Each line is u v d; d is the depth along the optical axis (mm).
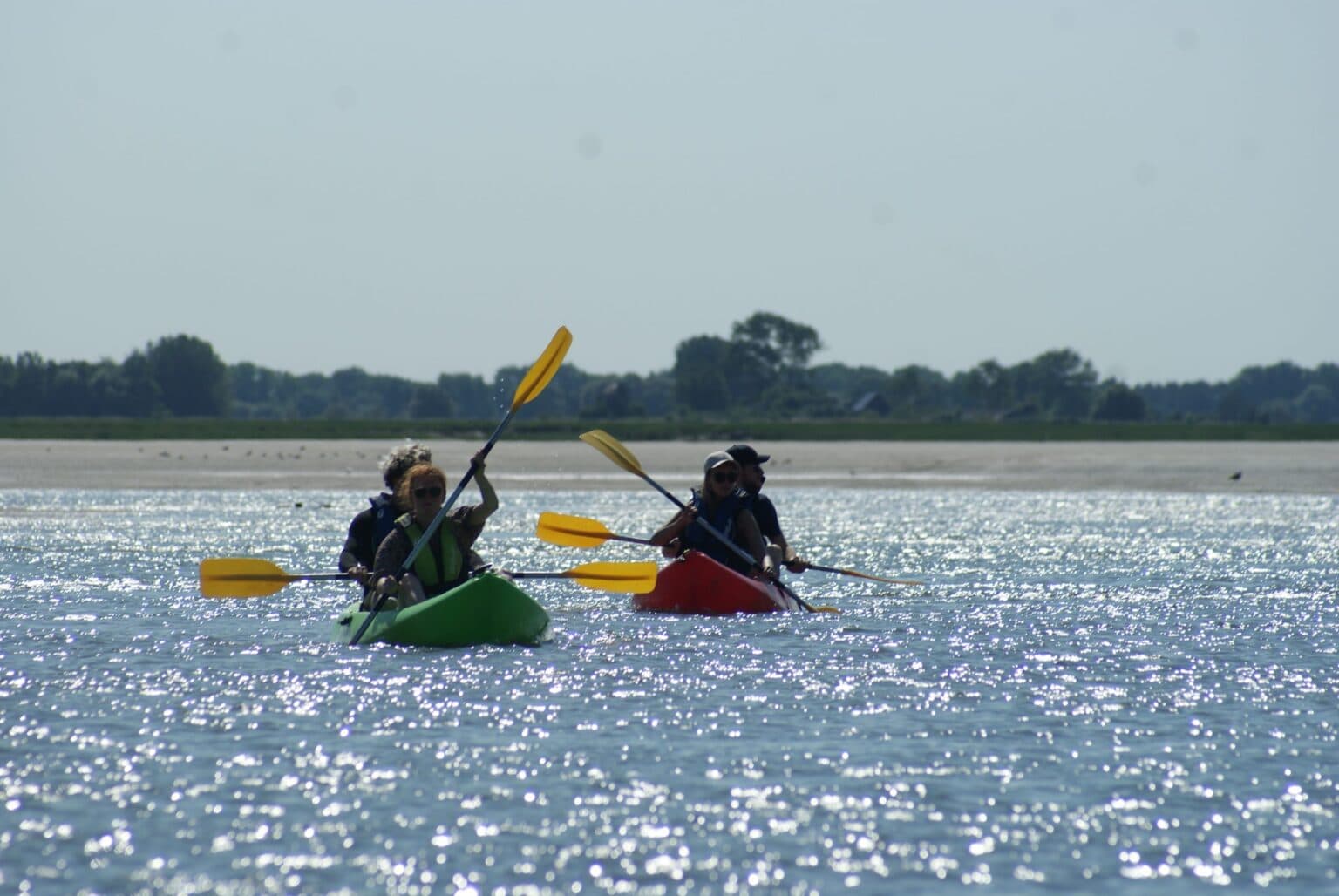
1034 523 83500
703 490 45312
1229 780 22953
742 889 18219
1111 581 51656
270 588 37688
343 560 37656
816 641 36906
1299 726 26734
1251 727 26656
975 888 18281
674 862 19125
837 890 18203
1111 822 20812
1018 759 24203
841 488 124625
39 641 35844
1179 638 37469
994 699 29141
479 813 21062
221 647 35219
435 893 17984
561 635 37719
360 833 20125
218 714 27328
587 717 27203
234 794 21891
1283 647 36031
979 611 43188
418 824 20562
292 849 19469
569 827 20453
